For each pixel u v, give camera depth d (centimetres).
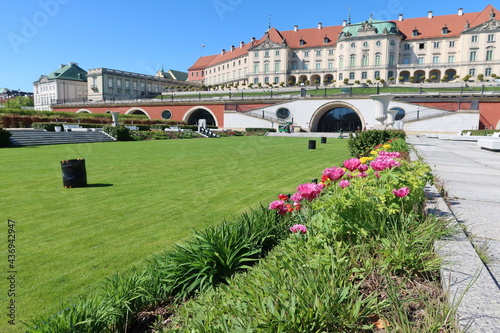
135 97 8650
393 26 6925
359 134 1266
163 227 452
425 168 407
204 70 11125
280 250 257
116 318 212
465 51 6475
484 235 282
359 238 232
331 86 6419
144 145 2114
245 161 1231
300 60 7975
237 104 5038
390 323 154
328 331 148
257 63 8069
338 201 253
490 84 5050
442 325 143
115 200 610
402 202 270
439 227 249
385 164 317
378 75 6875
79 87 8725
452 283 176
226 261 267
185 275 256
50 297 268
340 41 7219
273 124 4650
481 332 134
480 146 1573
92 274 310
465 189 494
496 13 6544
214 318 167
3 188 715
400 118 4050
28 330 188
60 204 579
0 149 1762
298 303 153
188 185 757
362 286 187
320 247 226
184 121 5281
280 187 734
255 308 157
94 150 1702
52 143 2208
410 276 195
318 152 1617
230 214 516
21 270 318
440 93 4116
